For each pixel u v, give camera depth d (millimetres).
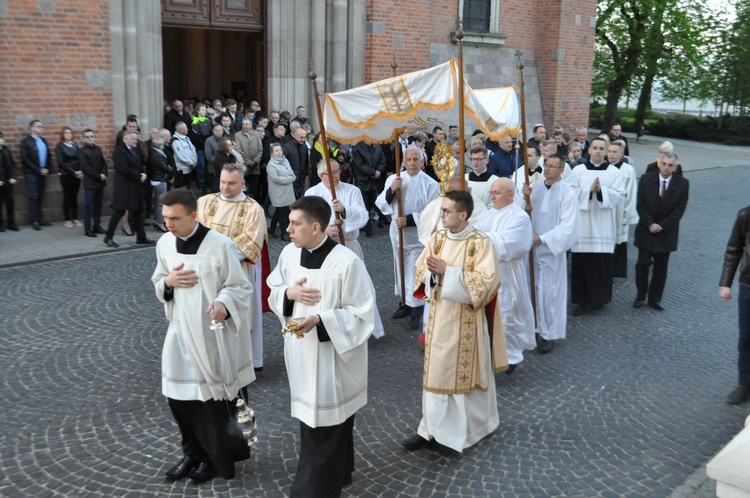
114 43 11883
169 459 4684
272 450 4820
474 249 4676
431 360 4715
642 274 8266
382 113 6047
